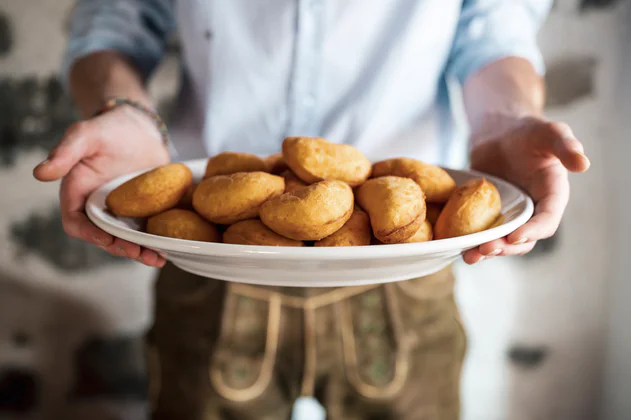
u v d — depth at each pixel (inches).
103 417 39.6
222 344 24.6
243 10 24.3
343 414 26.1
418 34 24.3
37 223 36.2
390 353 24.8
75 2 33.4
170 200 16.5
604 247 36.9
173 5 28.4
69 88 27.1
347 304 24.2
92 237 16.3
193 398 25.6
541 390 39.6
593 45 34.0
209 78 25.6
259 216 15.7
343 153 16.9
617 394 38.1
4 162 35.0
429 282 24.6
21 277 36.9
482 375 39.3
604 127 35.1
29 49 33.8
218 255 12.5
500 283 37.6
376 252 12.2
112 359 38.8
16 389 38.6
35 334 37.9
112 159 19.2
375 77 25.0
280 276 13.5
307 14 23.9
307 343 24.5
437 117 27.0
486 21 25.9
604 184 35.9
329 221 14.3
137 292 38.0
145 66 28.8
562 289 37.7
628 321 36.6
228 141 26.6
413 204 14.8
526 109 21.2
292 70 25.0
